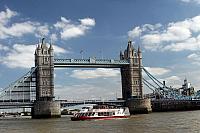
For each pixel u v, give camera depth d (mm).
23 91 181125
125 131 74812
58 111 173625
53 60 184500
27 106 177375
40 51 183500
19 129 94000
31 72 183250
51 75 183250
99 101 191125
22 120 155875
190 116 129500
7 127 104875
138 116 147000
